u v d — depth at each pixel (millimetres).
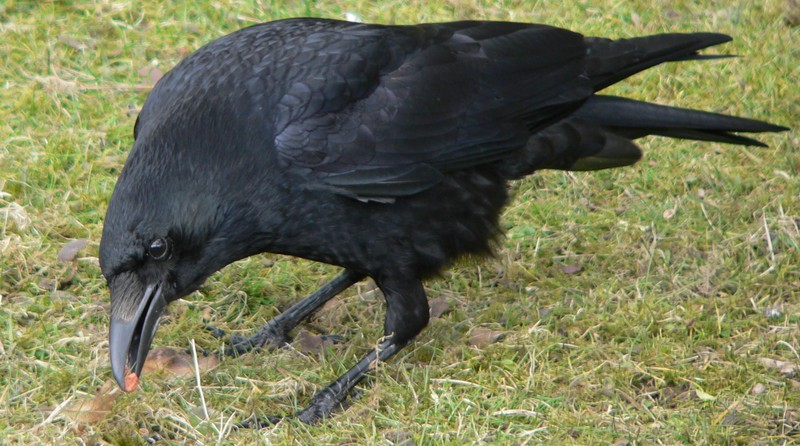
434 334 9742
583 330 9750
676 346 9477
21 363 9148
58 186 11383
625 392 8930
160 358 9344
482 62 9344
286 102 8602
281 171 8539
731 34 13938
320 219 8773
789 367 9156
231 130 8398
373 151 8766
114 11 14172
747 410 8641
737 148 12125
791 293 10148
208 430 8484
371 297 10430
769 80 13070
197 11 14258
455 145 9109
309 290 10523
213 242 8398
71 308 9844
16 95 12617
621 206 11477
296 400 9016
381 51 9047
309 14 14289
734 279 10336
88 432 8398
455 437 8438
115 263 7922
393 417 8695
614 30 14039
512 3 14469
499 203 9570
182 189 8141
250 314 10227
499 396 8883
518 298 10289
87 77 13078
